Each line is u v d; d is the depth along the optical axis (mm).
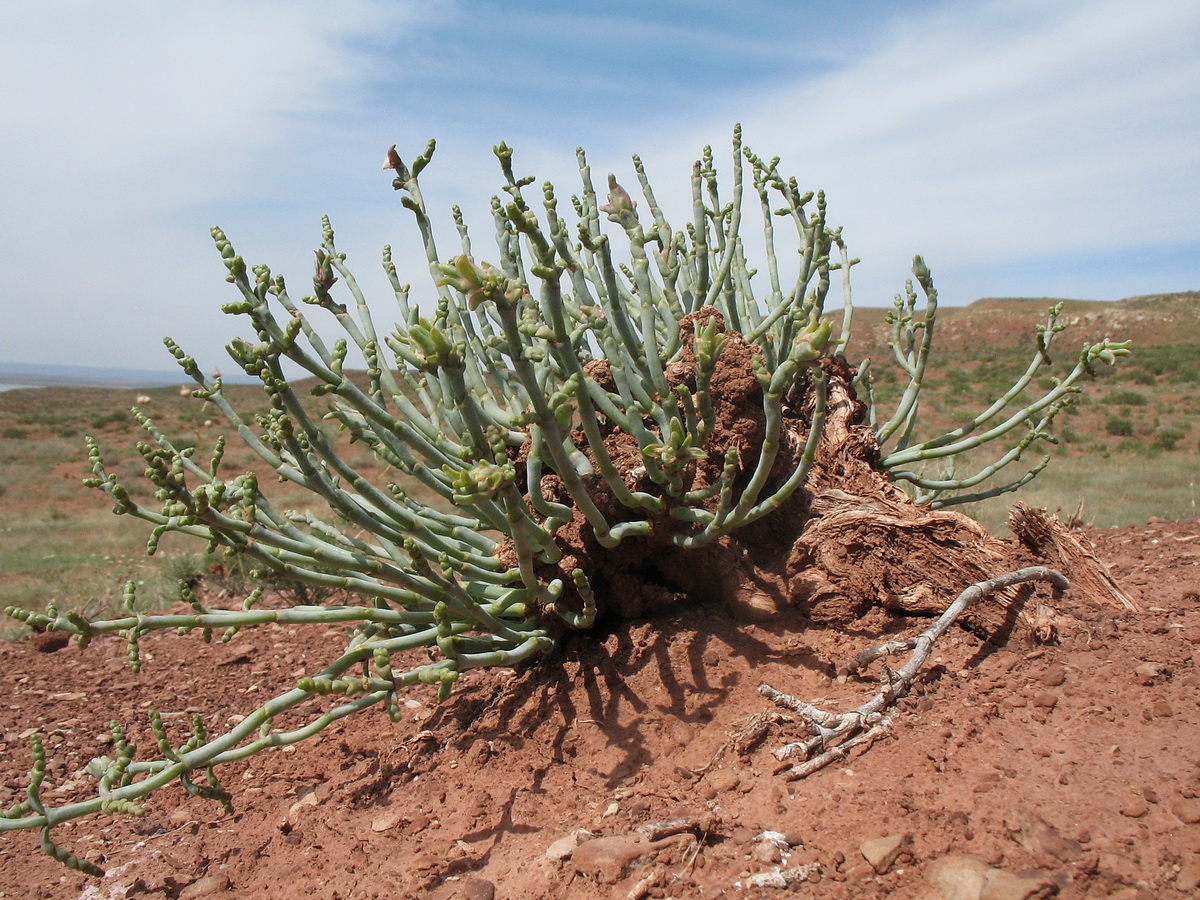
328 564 2777
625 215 3299
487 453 2783
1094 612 3295
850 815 2389
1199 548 4961
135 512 2594
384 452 3123
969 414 28375
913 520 3391
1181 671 2848
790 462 3754
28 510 21609
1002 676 2984
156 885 2719
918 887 2105
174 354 2840
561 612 3279
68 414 50469
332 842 2803
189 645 5535
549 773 2957
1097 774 2391
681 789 2703
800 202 3877
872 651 3021
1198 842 2088
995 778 2434
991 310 78000
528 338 3412
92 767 2598
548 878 2377
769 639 3385
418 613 2941
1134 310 72188
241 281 2432
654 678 3244
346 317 3412
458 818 2797
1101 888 2006
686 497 3189
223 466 22312
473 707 3523
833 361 4184
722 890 2197
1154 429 26344
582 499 2785
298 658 5125
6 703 4594
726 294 4176
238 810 3205
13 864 2996
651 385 3529
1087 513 10906
